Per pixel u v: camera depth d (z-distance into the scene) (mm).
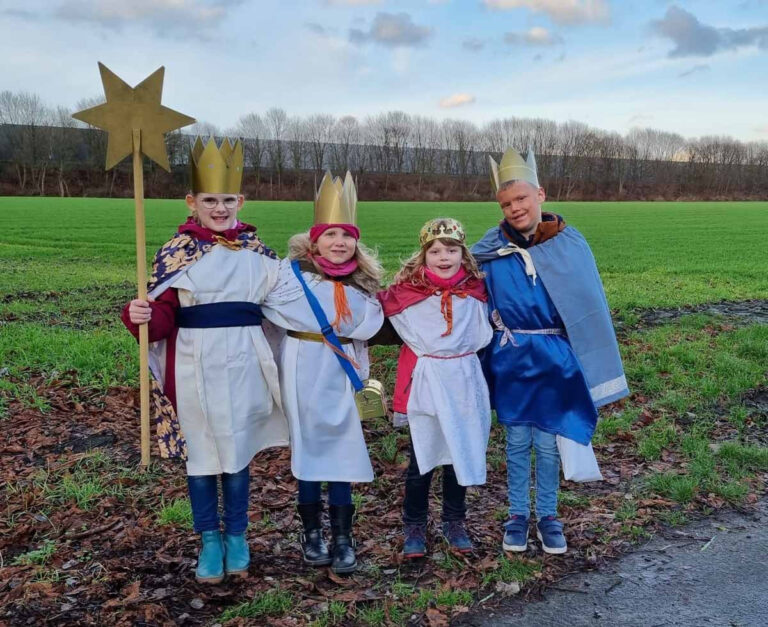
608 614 3162
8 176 68438
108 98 3121
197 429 3309
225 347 3246
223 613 3125
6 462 4812
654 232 32562
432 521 4012
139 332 3186
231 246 3297
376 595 3297
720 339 8414
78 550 3674
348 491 3539
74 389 6266
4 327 9008
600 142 91438
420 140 92750
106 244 23500
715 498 4312
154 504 4215
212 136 3234
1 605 3148
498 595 3311
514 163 3689
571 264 3645
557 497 4156
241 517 3426
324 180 3484
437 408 3451
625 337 8789
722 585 3391
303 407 3375
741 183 86688
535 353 3615
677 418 5816
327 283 3463
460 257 3566
